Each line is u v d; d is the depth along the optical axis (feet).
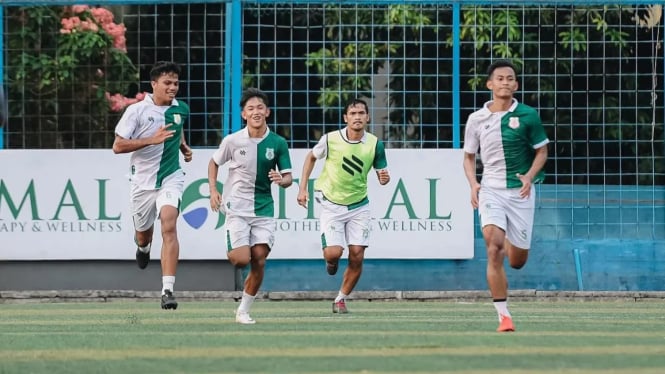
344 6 147.33
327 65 147.54
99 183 141.69
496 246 94.73
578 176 144.97
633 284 144.36
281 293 141.18
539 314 116.26
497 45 147.33
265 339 87.04
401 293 141.08
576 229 144.56
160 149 116.98
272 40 145.28
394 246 141.08
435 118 144.56
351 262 119.96
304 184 123.54
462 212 141.49
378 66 145.48
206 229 141.08
